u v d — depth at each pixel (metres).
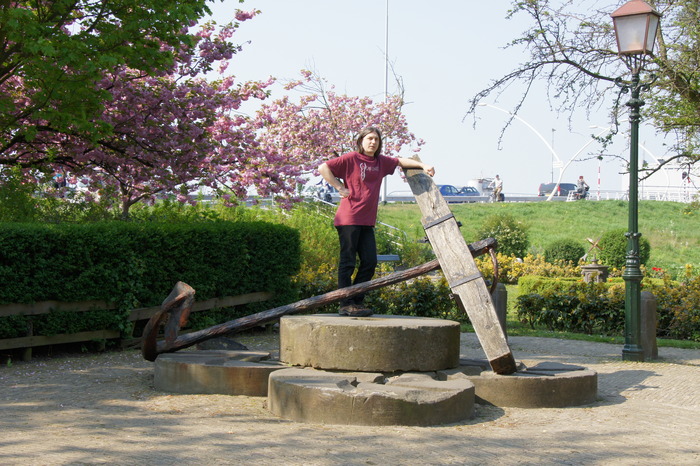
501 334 6.99
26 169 13.11
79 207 13.48
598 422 6.27
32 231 8.91
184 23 10.88
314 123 26.53
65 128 10.81
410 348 6.82
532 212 45.72
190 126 12.76
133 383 7.68
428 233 7.45
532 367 7.52
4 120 11.19
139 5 10.75
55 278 9.27
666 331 13.95
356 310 7.72
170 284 10.90
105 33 10.77
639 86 10.91
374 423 5.84
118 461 4.64
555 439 5.58
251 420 5.99
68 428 5.56
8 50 10.50
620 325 13.79
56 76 10.04
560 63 13.91
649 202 49.50
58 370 8.54
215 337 7.86
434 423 5.96
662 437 5.80
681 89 13.29
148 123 12.45
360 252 7.77
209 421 5.92
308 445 5.16
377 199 7.68
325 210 27.44
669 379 9.00
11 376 8.09
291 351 7.13
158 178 13.32
